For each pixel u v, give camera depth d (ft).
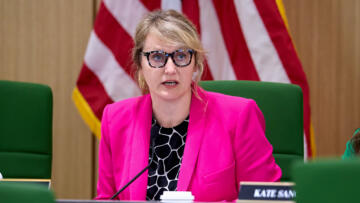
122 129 12.81
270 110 15.42
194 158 11.86
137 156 12.21
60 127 26.37
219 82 15.69
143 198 11.75
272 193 8.66
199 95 12.71
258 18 21.47
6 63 26.50
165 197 9.09
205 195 11.60
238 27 21.75
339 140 25.71
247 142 12.18
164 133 12.57
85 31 26.30
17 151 16.81
